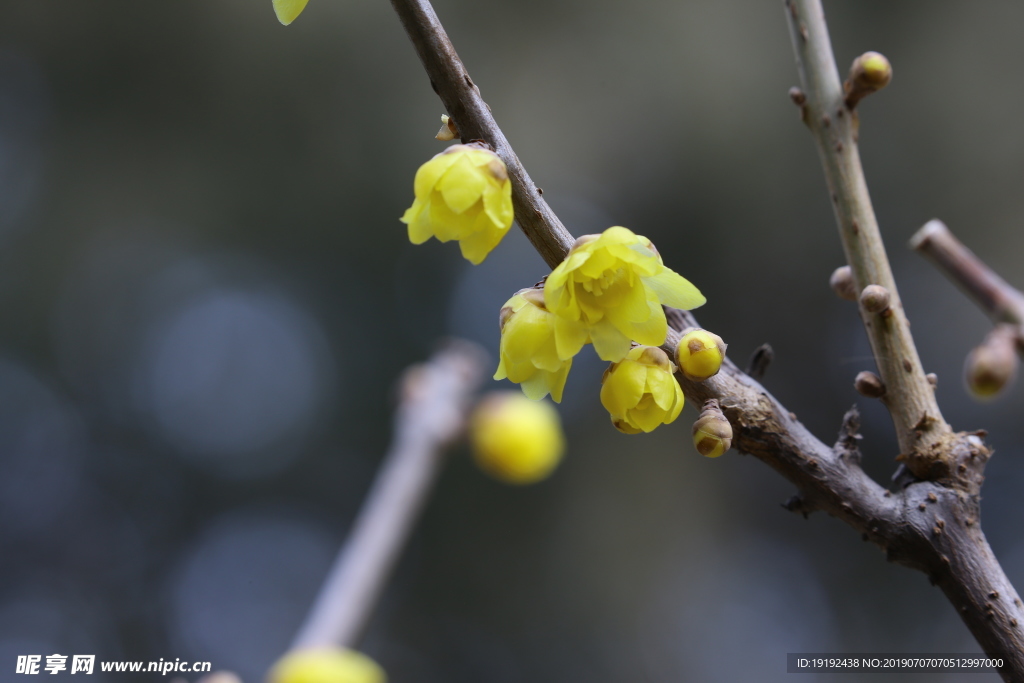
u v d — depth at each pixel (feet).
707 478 21.22
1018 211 19.40
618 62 20.31
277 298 23.89
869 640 20.51
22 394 23.45
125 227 22.16
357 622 6.87
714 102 20.03
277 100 21.43
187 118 21.75
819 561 21.25
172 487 25.55
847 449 3.58
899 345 3.67
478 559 21.74
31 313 22.47
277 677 6.18
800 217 20.30
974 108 19.97
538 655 20.56
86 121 21.88
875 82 3.70
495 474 8.70
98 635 24.89
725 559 20.76
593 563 20.51
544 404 9.09
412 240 3.25
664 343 3.44
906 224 20.65
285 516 25.35
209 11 21.16
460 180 3.01
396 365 23.85
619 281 3.29
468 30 20.39
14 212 22.15
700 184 20.20
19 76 21.61
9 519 24.80
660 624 19.89
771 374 21.61
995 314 3.09
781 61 20.27
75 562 25.31
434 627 22.07
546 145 19.84
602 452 21.38
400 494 7.98
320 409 24.70
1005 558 20.65
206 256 22.95
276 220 22.25
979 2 20.16
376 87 21.25
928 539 3.45
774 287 20.94
